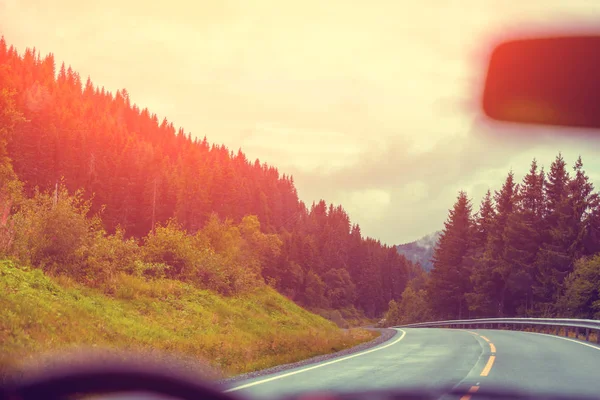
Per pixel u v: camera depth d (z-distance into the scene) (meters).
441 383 11.59
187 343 17.92
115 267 27.67
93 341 15.34
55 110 165.75
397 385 11.23
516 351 19.47
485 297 75.56
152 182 153.25
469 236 94.69
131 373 2.07
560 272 63.25
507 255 71.38
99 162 148.00
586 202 65.31
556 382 11.71
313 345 22.22
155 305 24.66
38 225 23.45
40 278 20.12
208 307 28.91
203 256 36.59
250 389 10.55
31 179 116.19
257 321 31.41
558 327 31.02
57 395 2.02
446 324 60.31
